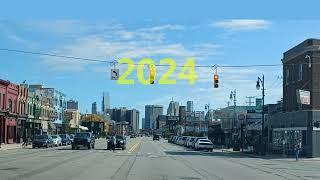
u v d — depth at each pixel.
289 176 27.06
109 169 28.92
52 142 72.12
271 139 69.12
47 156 43.19
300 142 55.31
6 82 77.38
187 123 165.00
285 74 64.25
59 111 124.88
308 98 54.41
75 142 62.84
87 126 170.12
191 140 79.44
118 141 63.88
